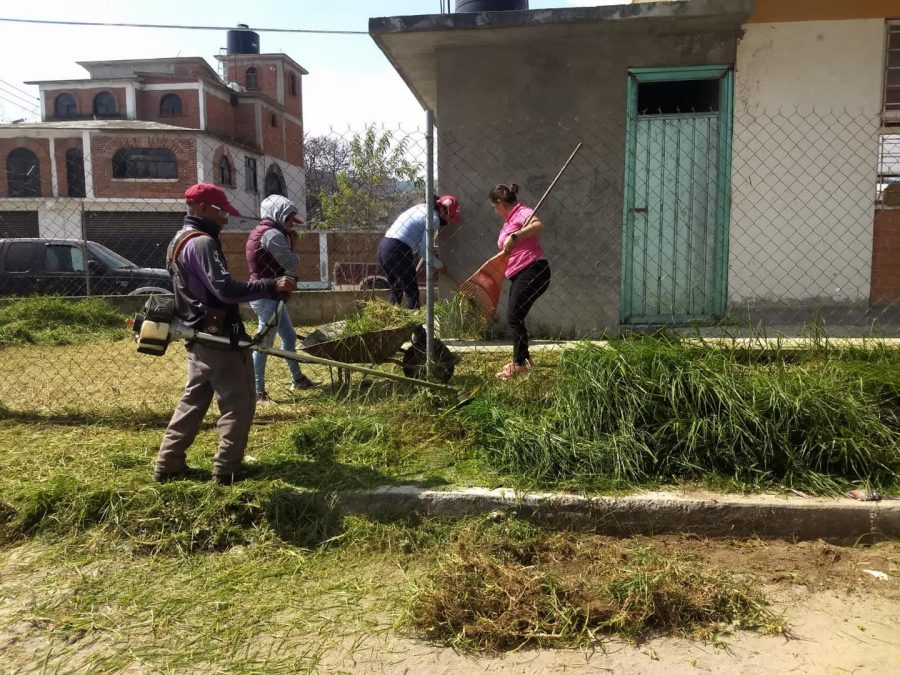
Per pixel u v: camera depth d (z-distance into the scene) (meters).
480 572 3.06
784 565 3.28
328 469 3.95
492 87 7.13
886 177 6.99
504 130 7.14
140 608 2.96
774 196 6.96
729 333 5.51
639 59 6.95
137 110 37.28
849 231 6.91
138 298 10.94
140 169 31.45
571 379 4.33
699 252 7.16
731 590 2.98
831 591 3.06
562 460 3.85
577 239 7.16
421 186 6.30
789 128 6.90
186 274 3.60
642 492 3.66
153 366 7.12
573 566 3.25
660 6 6.39
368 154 7.21
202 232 3.68
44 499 3.64
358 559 3.37
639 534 3.58
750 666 2.56
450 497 3.62
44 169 30.91
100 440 4.62
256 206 38.25
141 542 3.46
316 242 11.14
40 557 3.38
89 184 30.94
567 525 3.59
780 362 4.54
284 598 3.04
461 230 7.25
